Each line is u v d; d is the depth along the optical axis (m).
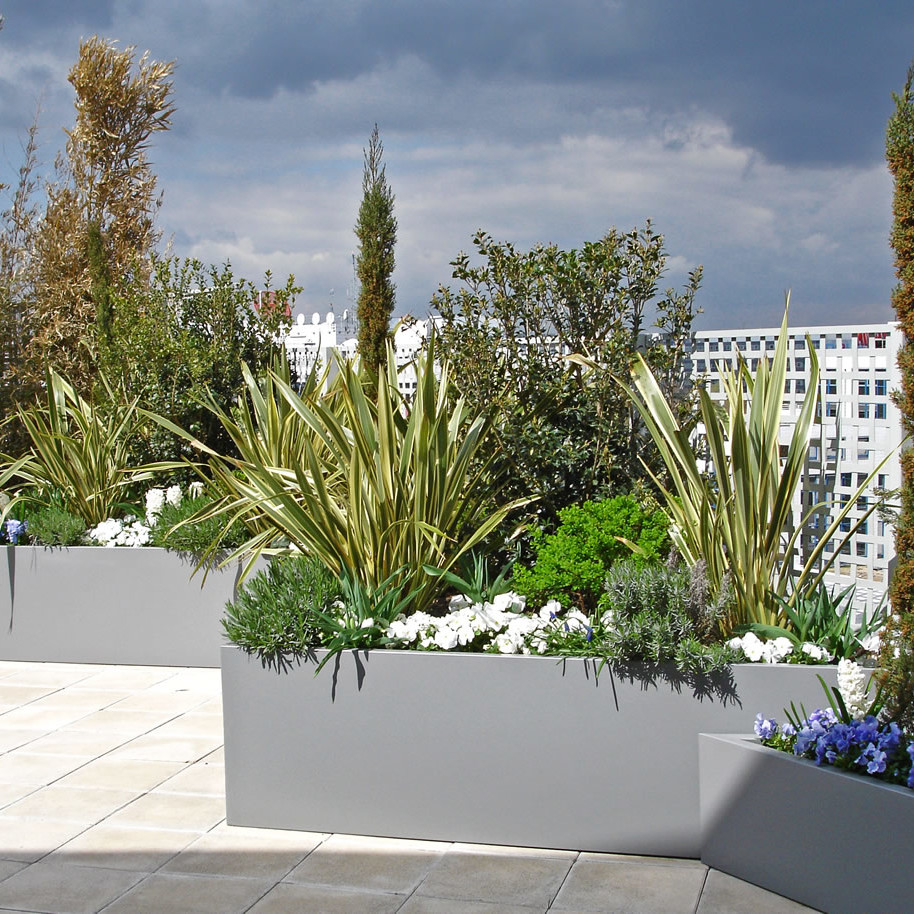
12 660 5.80
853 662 2.98
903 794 2.45
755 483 3.43
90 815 3.53
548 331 4.99
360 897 2.89
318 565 3.86
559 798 3.20
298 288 7.30
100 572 5.68
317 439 5.40
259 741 3.41
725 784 2.97
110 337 8.48
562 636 3.31
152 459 6.68
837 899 2.63
